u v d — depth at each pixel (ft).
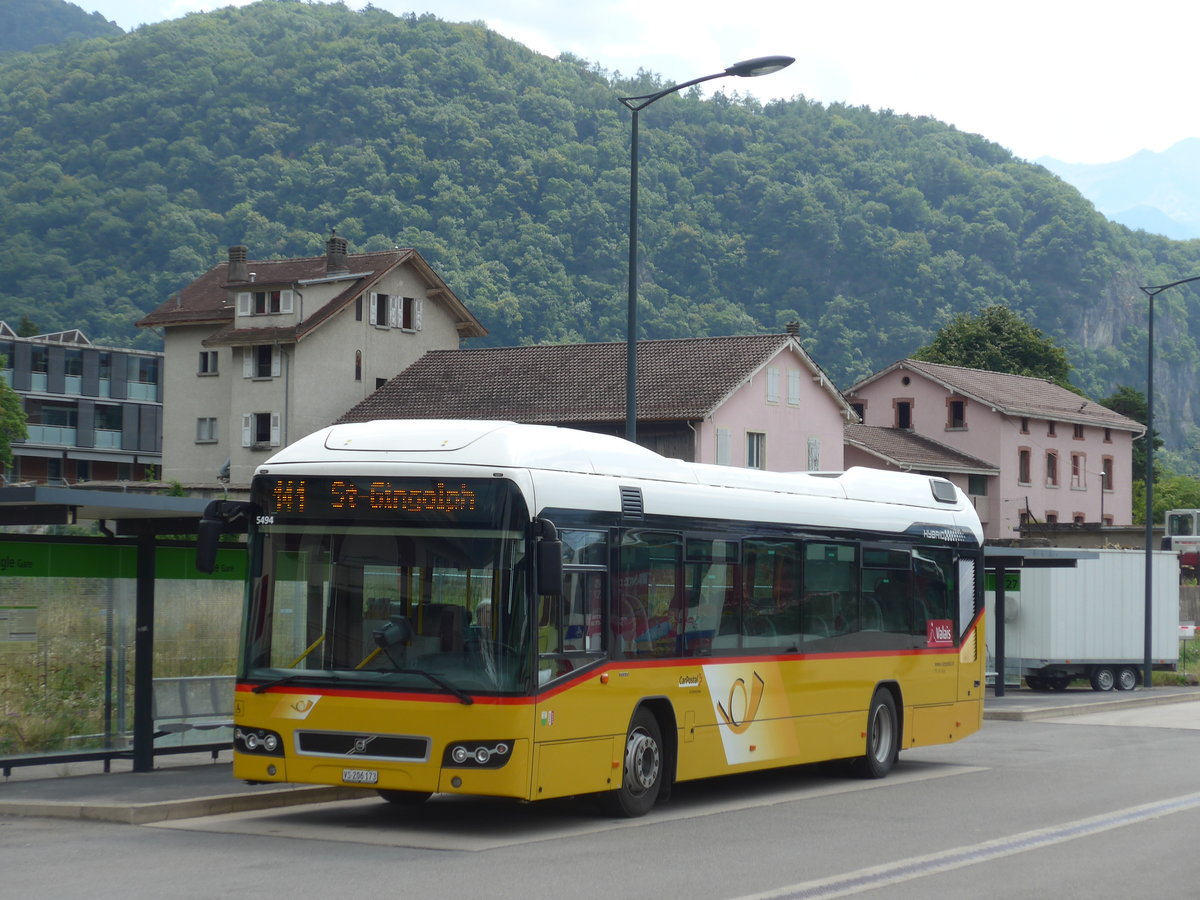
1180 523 240.12
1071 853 41.60
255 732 43.55
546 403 211.61
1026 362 339.98
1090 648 127.65
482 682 41.81
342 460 44.11
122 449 364.79
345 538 43.52
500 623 42.09
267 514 44.34
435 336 254.27
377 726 42.29
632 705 46.80
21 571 53.31
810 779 60.95
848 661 58.85
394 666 42.45
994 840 43.83
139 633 55.11
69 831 43.50
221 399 243.81
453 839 42.80
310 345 233.55
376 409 224.74
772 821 47.78
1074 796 55.01
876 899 34.45
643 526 47.93
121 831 43.57
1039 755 71.97
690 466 51.83
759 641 53.67
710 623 51.11
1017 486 272.51
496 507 42.60
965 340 341.41
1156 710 107.86
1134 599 130.72
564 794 43.55
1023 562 112.88
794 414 220.43
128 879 35.58
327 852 40.06
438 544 42.75
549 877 36.60
